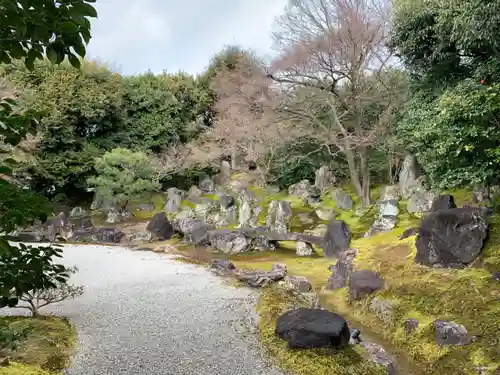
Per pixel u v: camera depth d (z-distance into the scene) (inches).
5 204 70.4
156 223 612.4
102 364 186.4
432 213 296.7
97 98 760.3
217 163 880.9
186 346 209.5
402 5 395.5
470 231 266.2
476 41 314.3
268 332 220.2
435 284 251.3
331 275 349.7
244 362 189.8
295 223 588.7
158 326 240.4
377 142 607.8
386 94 626.8
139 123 864.3
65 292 263.3
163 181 871.7
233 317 257.3
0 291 84.1
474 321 204.7
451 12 324.2
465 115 265.7
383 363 184.5
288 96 650.2
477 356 179.9
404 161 612.1
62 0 57.6
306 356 185.8
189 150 851.4
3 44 62.5
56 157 719.7
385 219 457.4
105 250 514.6
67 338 211.5
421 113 381.7
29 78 703.1
